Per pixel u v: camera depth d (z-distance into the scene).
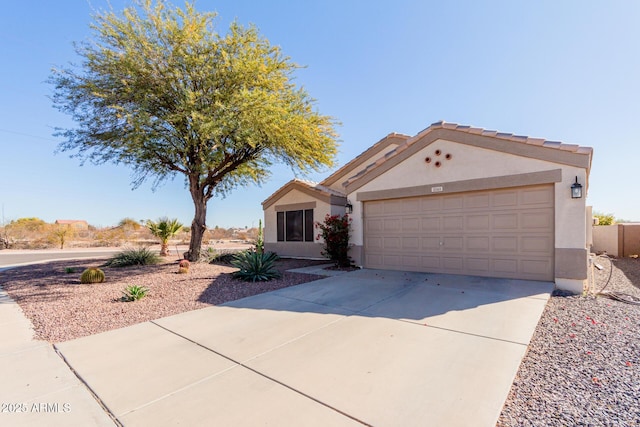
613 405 2.91
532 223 8.27
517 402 2.99
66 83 11.48
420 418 2.72
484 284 8.05
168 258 16.69
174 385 3.38
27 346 4.57
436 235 9.92
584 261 7.39
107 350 4.39
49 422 2.74
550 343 4.42
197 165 13.03
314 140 13.33
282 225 17.36
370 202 11.51
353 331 4.97
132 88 11.09
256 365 3.83
